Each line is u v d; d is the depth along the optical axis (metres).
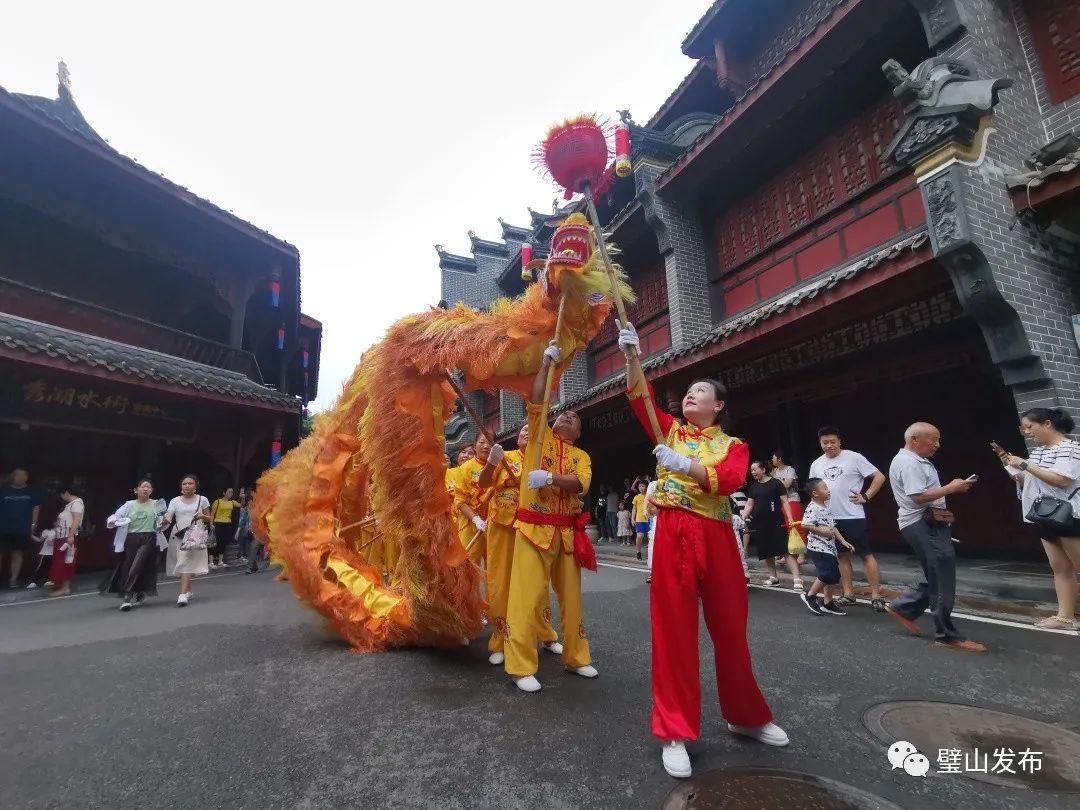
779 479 7.12
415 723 2.85
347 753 2.54
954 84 5.66
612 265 3.08
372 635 4.30
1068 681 3.16
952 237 5.38
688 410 2.77
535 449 3.35
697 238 11.94
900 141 5.86
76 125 12.57
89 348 10.03
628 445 15.27
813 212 9.81
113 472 12.55
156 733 2.82
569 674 3.61
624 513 13.82
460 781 2.26
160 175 11.56
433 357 3.69
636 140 11.91
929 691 3.09
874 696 3.05
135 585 6.79
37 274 11.84
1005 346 5.45
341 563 4.71
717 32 11.77
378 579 4.75
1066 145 5.46
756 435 11.04
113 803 2.16
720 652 2.51
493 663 3.88
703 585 2.54
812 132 9.71
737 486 2.45
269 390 13.74
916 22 7.57
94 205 11.58
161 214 12.55
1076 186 5.19
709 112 13.59
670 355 9.02
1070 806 1.98
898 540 8.66
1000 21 6.76
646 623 5.07
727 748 2.48
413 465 3.80
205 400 11.93
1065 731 2.55
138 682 3.68
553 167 3.34
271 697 3.31
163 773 2.39
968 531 7.73
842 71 8.54
